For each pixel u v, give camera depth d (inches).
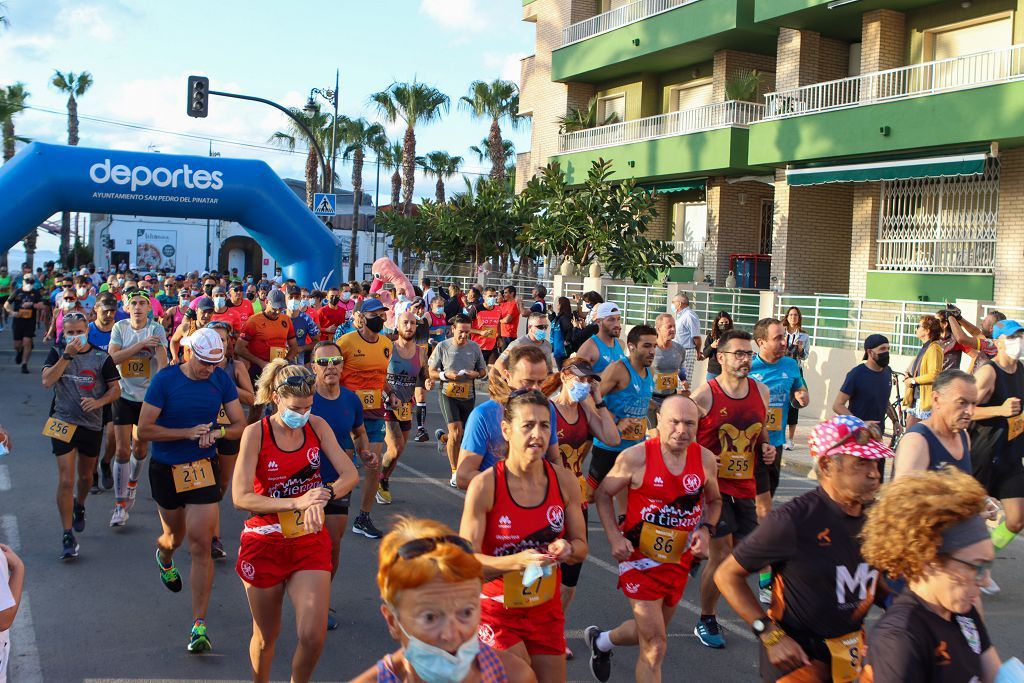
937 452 197.3
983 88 641.0
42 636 224.8
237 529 323.9
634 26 989.8
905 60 770.8
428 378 373.1
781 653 133.7
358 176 1899.6
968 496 105.6
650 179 1000.2
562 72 1115.3
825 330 606.9
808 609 133.9
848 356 585.6
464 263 1220.5
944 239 722.2
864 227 778.8
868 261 775.1
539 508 154.3
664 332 334.0
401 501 368.8
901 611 107.8
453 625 88.1
